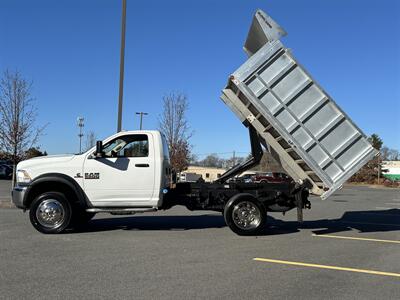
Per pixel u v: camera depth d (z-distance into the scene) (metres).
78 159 10.62
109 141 10.74
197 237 10.20
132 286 6.11
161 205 10.80
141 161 10.66
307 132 10.49
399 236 10.98
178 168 34.00
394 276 6.93
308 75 10.51
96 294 5.73
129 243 9.31
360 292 6.02
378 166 75.25
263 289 6.07
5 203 16.64
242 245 9.30
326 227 12.48
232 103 11.73
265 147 13.03
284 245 9.39
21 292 5.79
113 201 10.61
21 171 10.59
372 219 14.66
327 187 10.52
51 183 10.56
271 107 10.46
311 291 6.02
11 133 19.28
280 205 11.19
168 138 34.53
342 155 10.56
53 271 6.89
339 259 8.09
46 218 10.39
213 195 11.15
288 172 11.59
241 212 10.65
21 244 9.07
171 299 5.57
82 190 10.52
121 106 16.22
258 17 10.49
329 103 10.55
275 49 10.47
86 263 7.45
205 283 6.32
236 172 12.19
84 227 11.69
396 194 35.94
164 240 9.73
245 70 10.42
